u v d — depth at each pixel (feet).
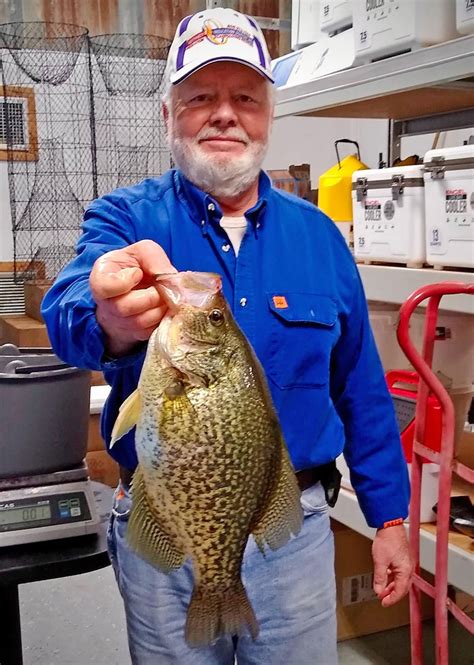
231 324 3.01
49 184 11.63
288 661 4.47
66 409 4.96
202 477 2.97
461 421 7.07
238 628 3.25
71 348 3.24
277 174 9.82
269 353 4.30
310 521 4.53
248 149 4.32
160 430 2.87
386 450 5.07
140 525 3.01
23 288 11.64
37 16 11.14
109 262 2.85
